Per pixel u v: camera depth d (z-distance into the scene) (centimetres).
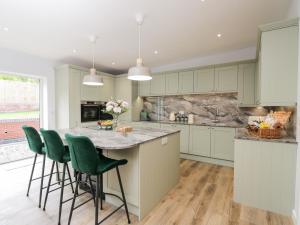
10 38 305
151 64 499
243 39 321
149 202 209
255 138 214
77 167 168
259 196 213
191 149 412
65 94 416
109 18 239
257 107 369
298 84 189
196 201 230
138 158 195
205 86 412
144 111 561
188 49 374
